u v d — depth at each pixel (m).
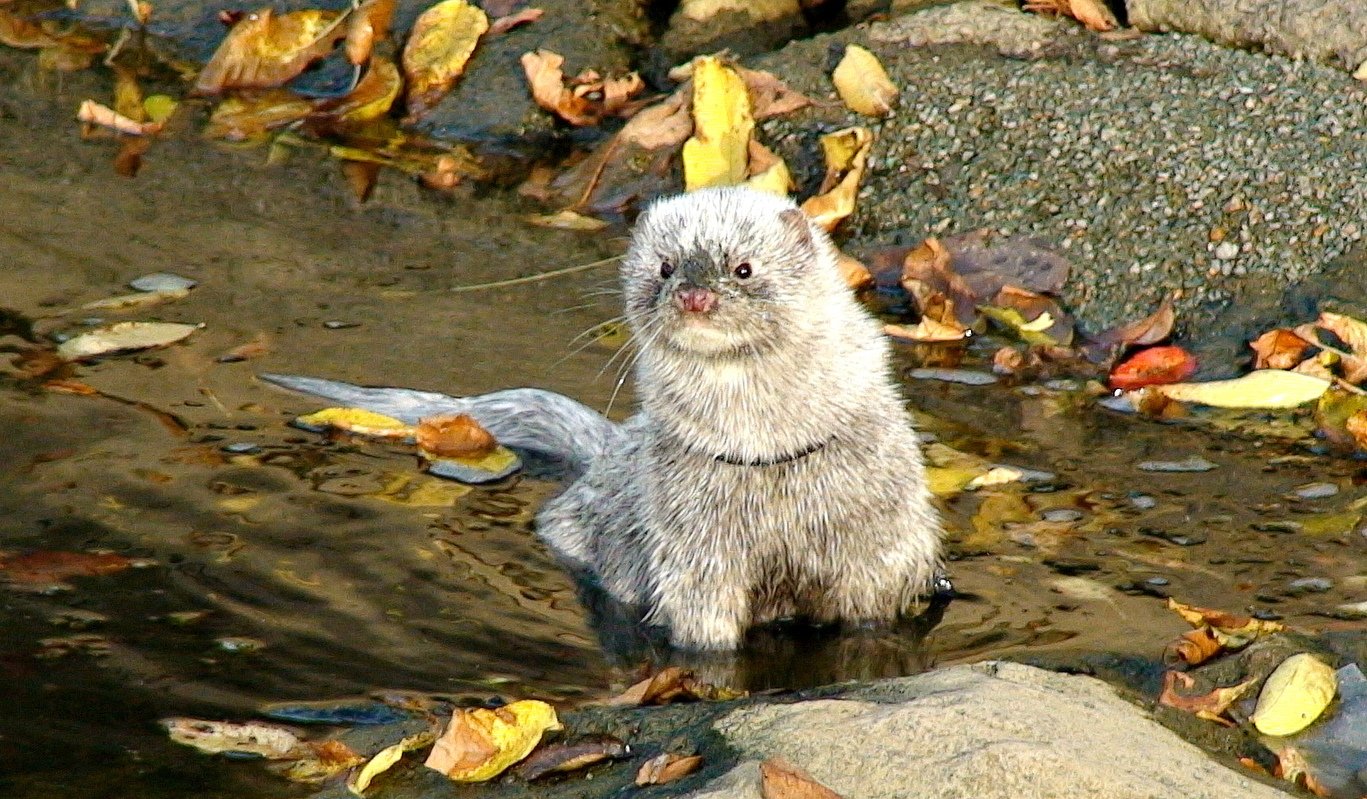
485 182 15.21
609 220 14.69
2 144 15.36
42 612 9.22
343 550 10.04
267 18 16.48
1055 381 12.49
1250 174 13.72
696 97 14.94
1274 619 9.41
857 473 9.49
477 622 9.43
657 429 9.80
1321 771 8.12
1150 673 8.93
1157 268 13.30
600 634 9.47
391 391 11.70
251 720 8.35
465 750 8.02
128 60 16.95
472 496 10.79
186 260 13.58
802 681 9.16
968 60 15.40
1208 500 10.79
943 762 7.22
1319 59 14.68
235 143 15.62
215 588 9.54
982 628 9.49
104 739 8.16
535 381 12.10
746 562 9.59
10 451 10.84
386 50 16.50
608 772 7.92
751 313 9.20
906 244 14.04
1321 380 12.02
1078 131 14.39
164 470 10.74
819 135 15.03
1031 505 10.77
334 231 14.23
